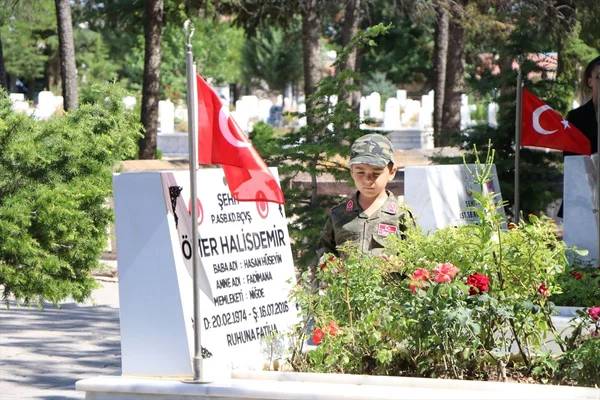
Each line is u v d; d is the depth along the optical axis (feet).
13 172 40.83
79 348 45.24
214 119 23.22
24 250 40.11
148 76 106.32
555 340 25.75
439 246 25.44
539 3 101.55
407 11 112.06
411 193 35.27
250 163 23.48
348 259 25.64
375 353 24.63
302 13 108.68
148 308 23.12
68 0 97.55
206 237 23.79
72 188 41.29
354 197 27.78
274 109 193.88
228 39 244.63
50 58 234.58
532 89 64.44
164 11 119.14
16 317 53.16
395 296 24.93
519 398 20.85
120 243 23.30
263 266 25.12
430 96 178.70
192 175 22.48
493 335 25.05
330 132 47.88
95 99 43.42
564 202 40.60
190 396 22.33
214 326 23.57
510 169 60.90
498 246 25.22
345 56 48.44
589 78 42.55
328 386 22.16
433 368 24.49
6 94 42.19
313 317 25.48
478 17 106.63
